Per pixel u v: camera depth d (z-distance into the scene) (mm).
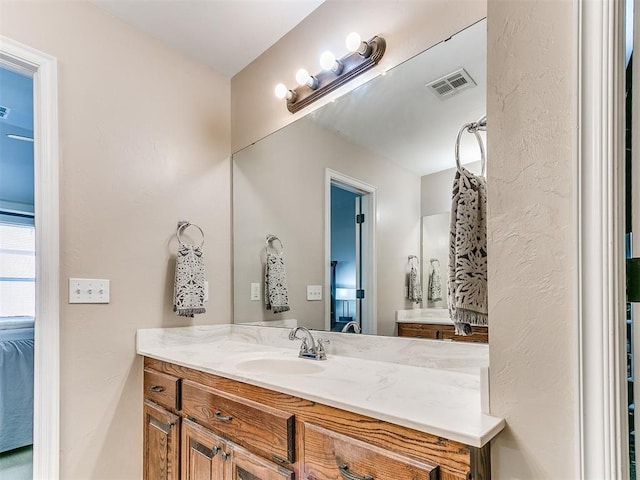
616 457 704
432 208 1400
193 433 1450
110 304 1749
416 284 1434
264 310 2076
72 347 1611
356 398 975
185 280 1937
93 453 1646
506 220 862
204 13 1840
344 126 1725
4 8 1517
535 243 817
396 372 1301
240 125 2299
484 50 1273
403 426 839
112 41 1840
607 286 729
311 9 1847
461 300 1087
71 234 1641
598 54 760
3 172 3990
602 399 718
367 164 1634
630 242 830
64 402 1571
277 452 1103
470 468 743
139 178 1900
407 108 1484
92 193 1723
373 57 1563
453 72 1351
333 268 1756
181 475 1504
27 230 4141
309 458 1024
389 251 1534
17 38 1543
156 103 1999
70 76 1683
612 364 718
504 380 832
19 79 2725
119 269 1794
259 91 2180
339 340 1681
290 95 1908
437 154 1396
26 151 4137
